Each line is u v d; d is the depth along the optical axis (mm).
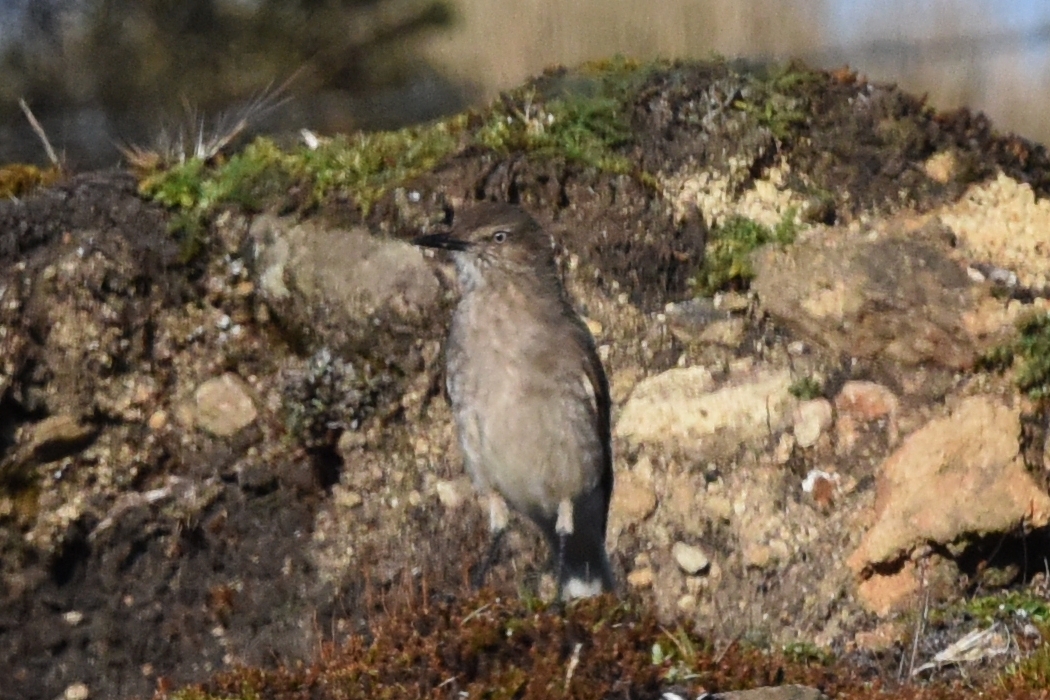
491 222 12820
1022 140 15742
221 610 13969
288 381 14477
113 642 13961
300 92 18234
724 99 15469
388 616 12211
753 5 19484
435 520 14078
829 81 15883
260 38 18094
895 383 14102
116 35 17844
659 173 15219
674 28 19406
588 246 14781
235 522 14242
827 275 14414
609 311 14633
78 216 14781
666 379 14312
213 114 17844
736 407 14078
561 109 15430
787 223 14867
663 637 11305
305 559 14062
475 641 10984
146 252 14664
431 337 14453
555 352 12773
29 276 14547
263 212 14922
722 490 13828
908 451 13414
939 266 14352
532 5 19094
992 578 13094
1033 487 13039
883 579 13180
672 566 13633
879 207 15062
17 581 14047
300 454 14352
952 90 19422
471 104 18562
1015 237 14750
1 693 13805
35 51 17766
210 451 14398
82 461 14359
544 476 12844
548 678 10727
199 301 14711
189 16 17922
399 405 14438
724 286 14672
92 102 17828
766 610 13344
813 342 14359
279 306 14703
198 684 11859
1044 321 14008
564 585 12891
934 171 15312
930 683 11945
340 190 14977
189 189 14961
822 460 13852
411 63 18641
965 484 13070
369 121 18438
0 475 14219
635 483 13922
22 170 15547
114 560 14164
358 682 11000
